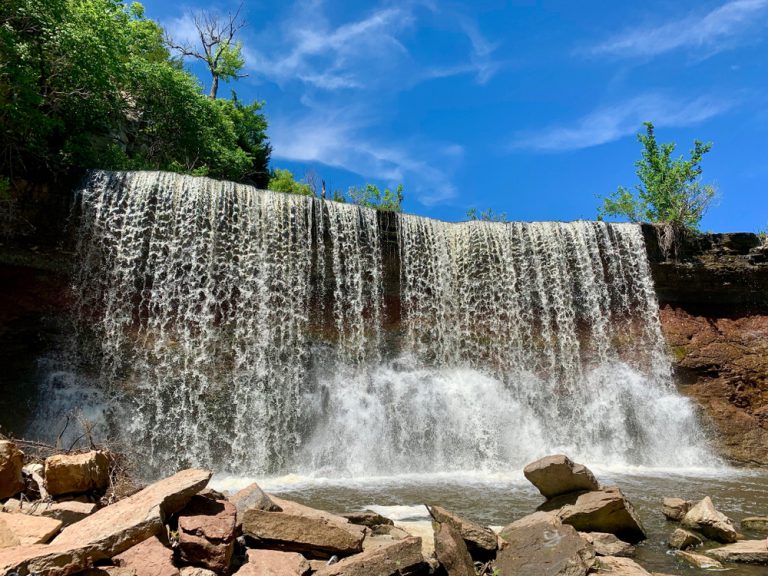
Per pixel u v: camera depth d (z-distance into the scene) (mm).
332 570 4992
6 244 14031
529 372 18047
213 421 14562
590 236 19422
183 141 22766
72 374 14078
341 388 16297
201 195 15719
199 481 5379
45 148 14781
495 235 18938
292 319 16156
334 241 17094
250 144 33969
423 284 18188
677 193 22281
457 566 5441
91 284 14633
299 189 31828
